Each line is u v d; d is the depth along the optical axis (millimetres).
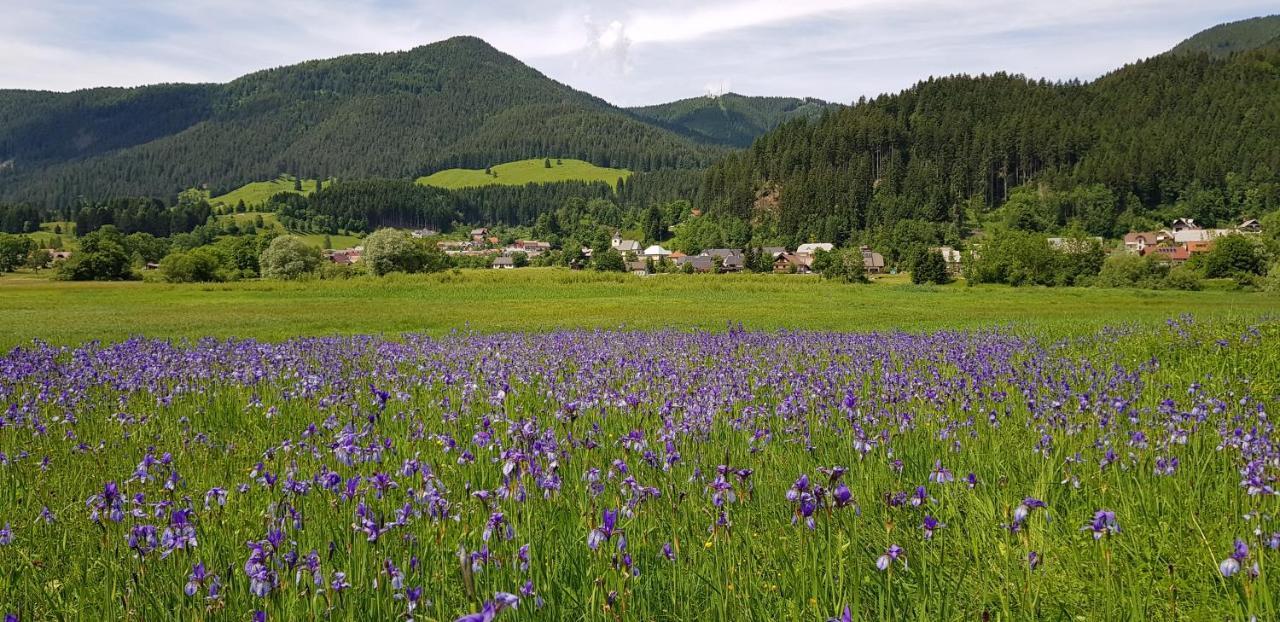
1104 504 6336
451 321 40625
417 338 21750
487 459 6930
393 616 4453
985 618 4113
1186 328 18484
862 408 9047
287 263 108938
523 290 74062
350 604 4395
